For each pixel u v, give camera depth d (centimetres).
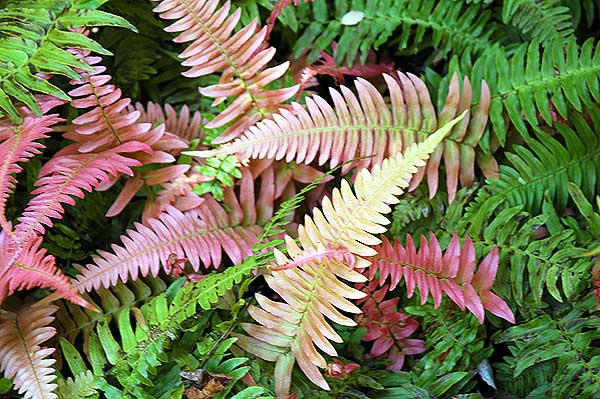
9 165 83
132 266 87
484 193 90
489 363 88
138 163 86
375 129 90
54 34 86
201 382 82
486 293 85
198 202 90
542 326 86
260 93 91
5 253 80
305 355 82
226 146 88
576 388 83
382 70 98
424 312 87
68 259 91
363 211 81
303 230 82
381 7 97
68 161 86
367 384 85
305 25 100
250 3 97
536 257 86
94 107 92
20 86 85
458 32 97
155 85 100
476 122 91
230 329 84
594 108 92
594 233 88
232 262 92
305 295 81
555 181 91
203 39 90
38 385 81
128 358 83
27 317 84
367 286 88
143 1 95
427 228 92
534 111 91
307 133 88
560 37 92
